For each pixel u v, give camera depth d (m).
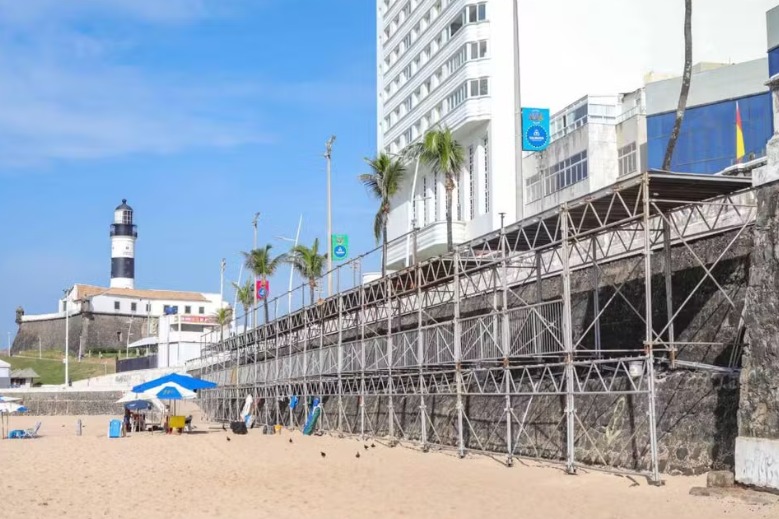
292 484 22.78
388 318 33.66
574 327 27.31
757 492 16.69
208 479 24.52
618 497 17.86
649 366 19.11
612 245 27.14
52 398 83.19
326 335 46.38
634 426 20.98
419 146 58.34
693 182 19.73
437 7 73.06
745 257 20.84
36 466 29.23
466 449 28.44
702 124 49.50
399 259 78.50
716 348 21.28
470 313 31.61
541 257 29.80
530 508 17.42
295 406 46.66
